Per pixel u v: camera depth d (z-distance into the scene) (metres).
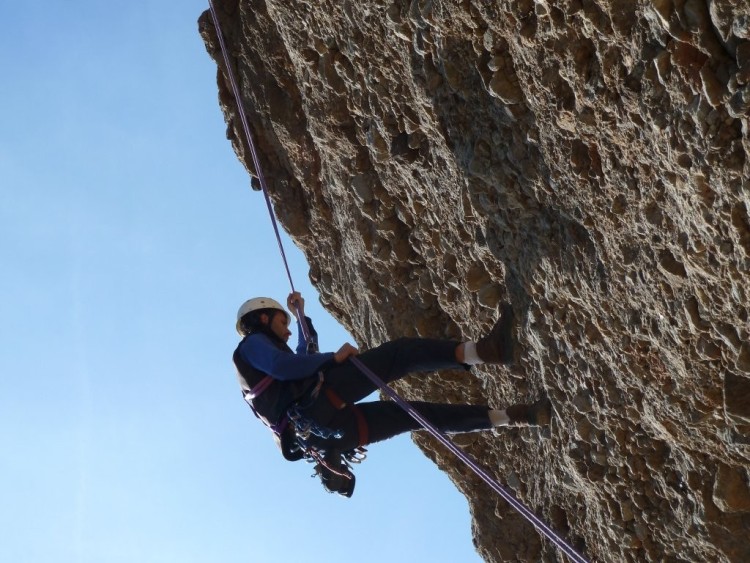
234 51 10.35
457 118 7.47
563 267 7.25
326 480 7.25
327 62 8.67
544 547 9.18
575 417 7.79
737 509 6.84
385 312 9.59
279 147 10.46
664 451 7.36
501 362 8.04
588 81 6.17
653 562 7.71
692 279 6.21
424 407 7.59
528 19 6.39
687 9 5.35
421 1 7.10
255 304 7.69
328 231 10.41
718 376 6.50
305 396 7.05
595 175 6.55
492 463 9.71
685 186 5.88
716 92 5.41
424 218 8.71
